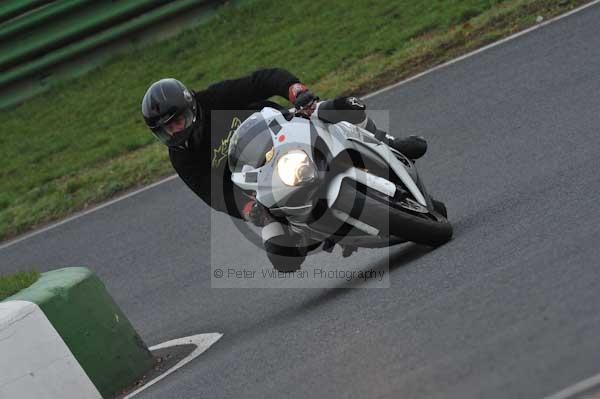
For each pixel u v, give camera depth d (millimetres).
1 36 58375
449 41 42625
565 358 13562
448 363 14750
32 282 22656
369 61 46375
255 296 25438
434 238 21172
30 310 20547
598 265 16281
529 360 13883
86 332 21422
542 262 17516
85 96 57875
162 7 59094
